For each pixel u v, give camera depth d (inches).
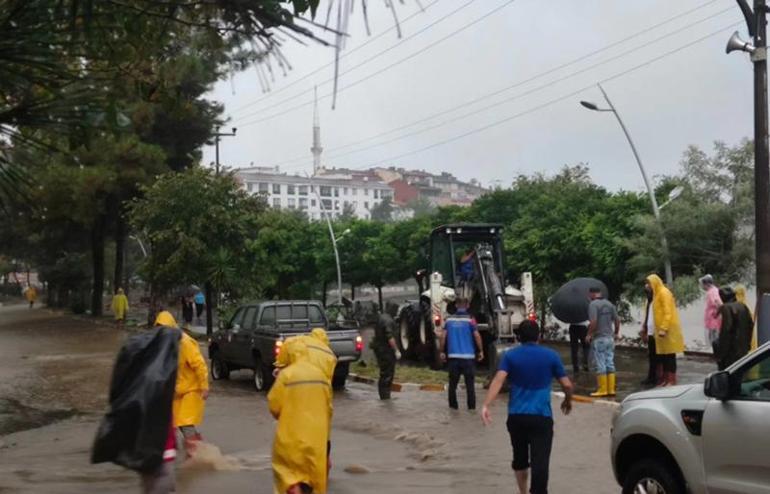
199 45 196.1
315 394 291.0
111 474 370.3
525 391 301.6
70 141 221.8
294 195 5388.8
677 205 887.7
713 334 673.0
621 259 967.6
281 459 287.1
